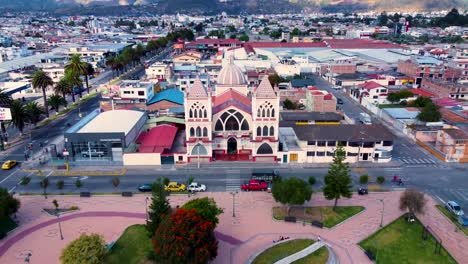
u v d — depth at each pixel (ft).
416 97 597.52
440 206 309.63
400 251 253.03
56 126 524.11
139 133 461.37
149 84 595.47
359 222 286.87
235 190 338.54
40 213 300.61
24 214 298.76
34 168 387.14
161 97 569.23
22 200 320.91
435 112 479.41
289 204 305.12
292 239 262.88
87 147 400.67
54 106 568.00
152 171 379.14
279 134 441.68
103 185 349.00
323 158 397.80
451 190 337.72
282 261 237.25
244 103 419.95
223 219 290.15
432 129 455.63
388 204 313.12
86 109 606.96
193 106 384.68
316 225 280.92
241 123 408.05
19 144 455.63
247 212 301.02
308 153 397.39
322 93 556.92
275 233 272.51
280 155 396.78
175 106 551.59
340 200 319.88
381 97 613.11
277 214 297.12
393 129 500.33
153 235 251.39
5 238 267.39
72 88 638.53
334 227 280.31
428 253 251.19
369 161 398.62
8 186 347.77
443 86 635.66
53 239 265.54
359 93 639.76
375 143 393.29
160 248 219.20
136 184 350.02
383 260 243.19
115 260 241.96
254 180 341.41
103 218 292.40
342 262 240.73
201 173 373.20
